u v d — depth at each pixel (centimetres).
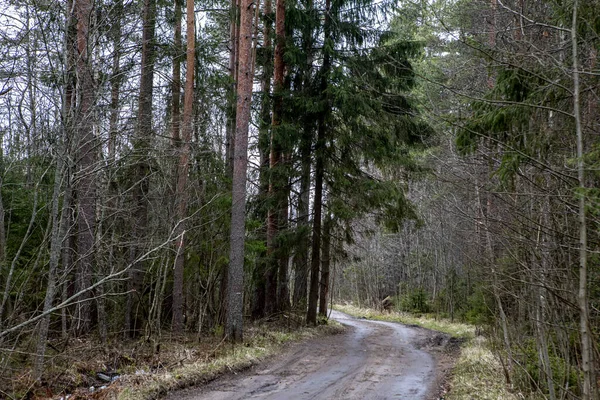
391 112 1596
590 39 507
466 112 747
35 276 994
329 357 1242
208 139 1559
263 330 1538
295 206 1792
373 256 4069
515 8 686
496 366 1015
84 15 756
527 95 577
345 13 1625
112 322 1316
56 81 760
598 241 511
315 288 1788
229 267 1267
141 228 1186
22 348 895
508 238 684
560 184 545
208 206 1369
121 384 812
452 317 2605
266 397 811
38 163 838
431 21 859
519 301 796
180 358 1020
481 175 806
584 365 417
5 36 746
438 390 902
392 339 1752
